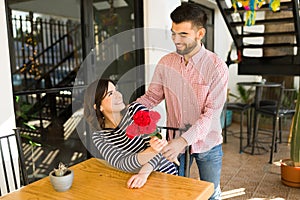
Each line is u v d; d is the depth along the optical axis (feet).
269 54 14.53
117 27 11.60
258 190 9.21
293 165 9.39
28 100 10.88
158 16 11.35
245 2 11.14
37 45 16.97
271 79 17.72
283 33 12.53
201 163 5.90
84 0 9.57
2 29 6.56
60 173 4.17
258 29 17.47
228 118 17.70
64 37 17.99
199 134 5.02
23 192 4.17
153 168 4.59
